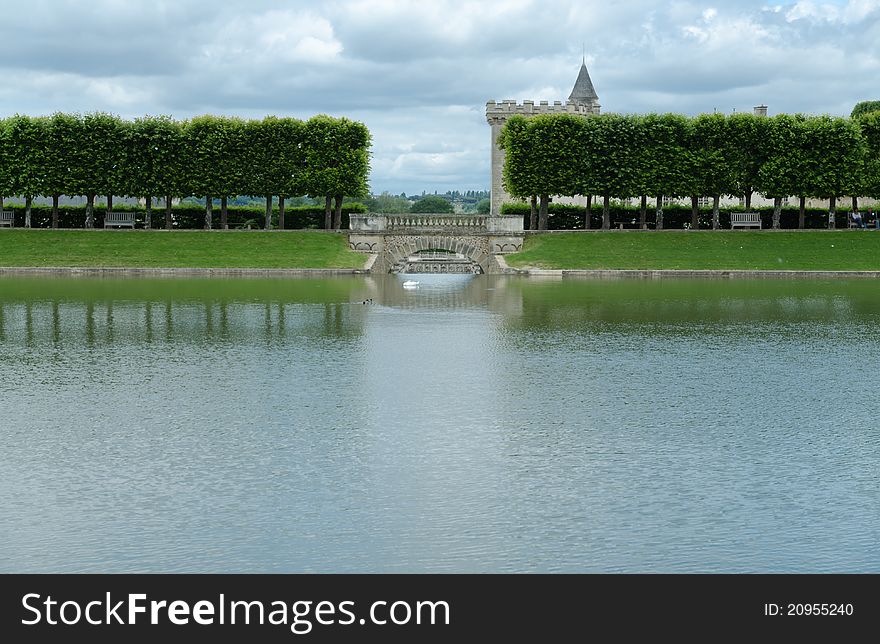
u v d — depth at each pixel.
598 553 16.83
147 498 19.03
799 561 16.58
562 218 105.38
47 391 28.27
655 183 93.81
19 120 92.25
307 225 104.12
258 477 20.27
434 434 23.56
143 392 28.14
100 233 87.25
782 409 26.25
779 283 68.25
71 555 16.69
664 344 37.53
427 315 47.09
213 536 17.36
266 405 26.52
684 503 18.89
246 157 93.94
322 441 22.89
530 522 18.00
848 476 20.47
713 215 97.75
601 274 77.25
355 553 16.80
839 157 93.25
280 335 39.84
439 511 18.47
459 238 86.31
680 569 16.36
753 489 19.66
